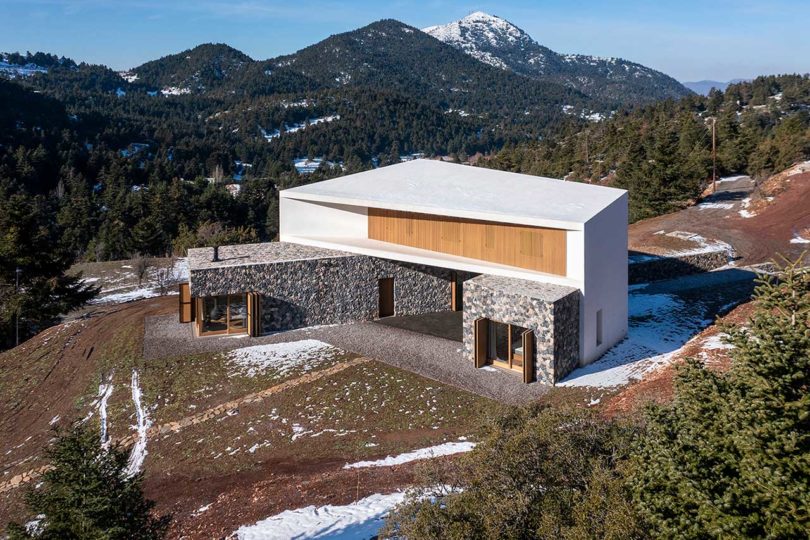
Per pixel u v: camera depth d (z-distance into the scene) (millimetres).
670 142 47125
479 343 18828
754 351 6859
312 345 21375
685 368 7898
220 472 14297
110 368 20781
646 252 31312
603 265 19547
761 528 6371
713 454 6996
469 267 21203
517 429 9133
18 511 14219
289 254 24156
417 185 24953
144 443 15922
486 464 8266
